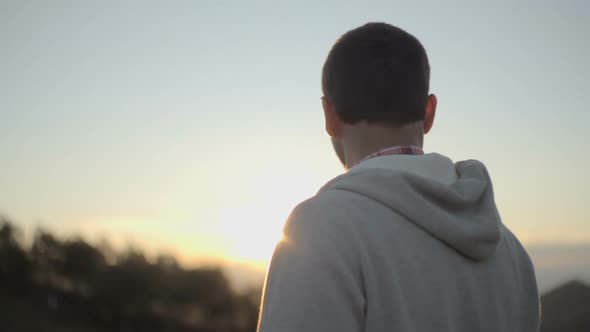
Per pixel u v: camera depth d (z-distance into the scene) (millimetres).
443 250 1312
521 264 1553
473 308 1324
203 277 33750
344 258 1192
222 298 33438
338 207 1263
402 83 1394
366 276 1197
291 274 1186
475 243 1319
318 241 1204
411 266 1252
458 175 1532
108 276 32906
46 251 34656
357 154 1427
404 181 1298
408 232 1279
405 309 1219
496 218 1395
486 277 1376
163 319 32406
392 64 1398
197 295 33312
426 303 1250
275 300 1179
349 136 1439
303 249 1205
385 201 1283
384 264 1219
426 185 1308
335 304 1156
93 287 32906
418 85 1415
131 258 34438
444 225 1296
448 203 1336
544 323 4762
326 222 1234
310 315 1141
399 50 1419
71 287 33688
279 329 1138
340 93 1427
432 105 1528
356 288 1182
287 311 1149
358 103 1399
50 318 30016
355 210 1264
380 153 1399
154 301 32969
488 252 1354
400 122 1403
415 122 1424
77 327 29719
